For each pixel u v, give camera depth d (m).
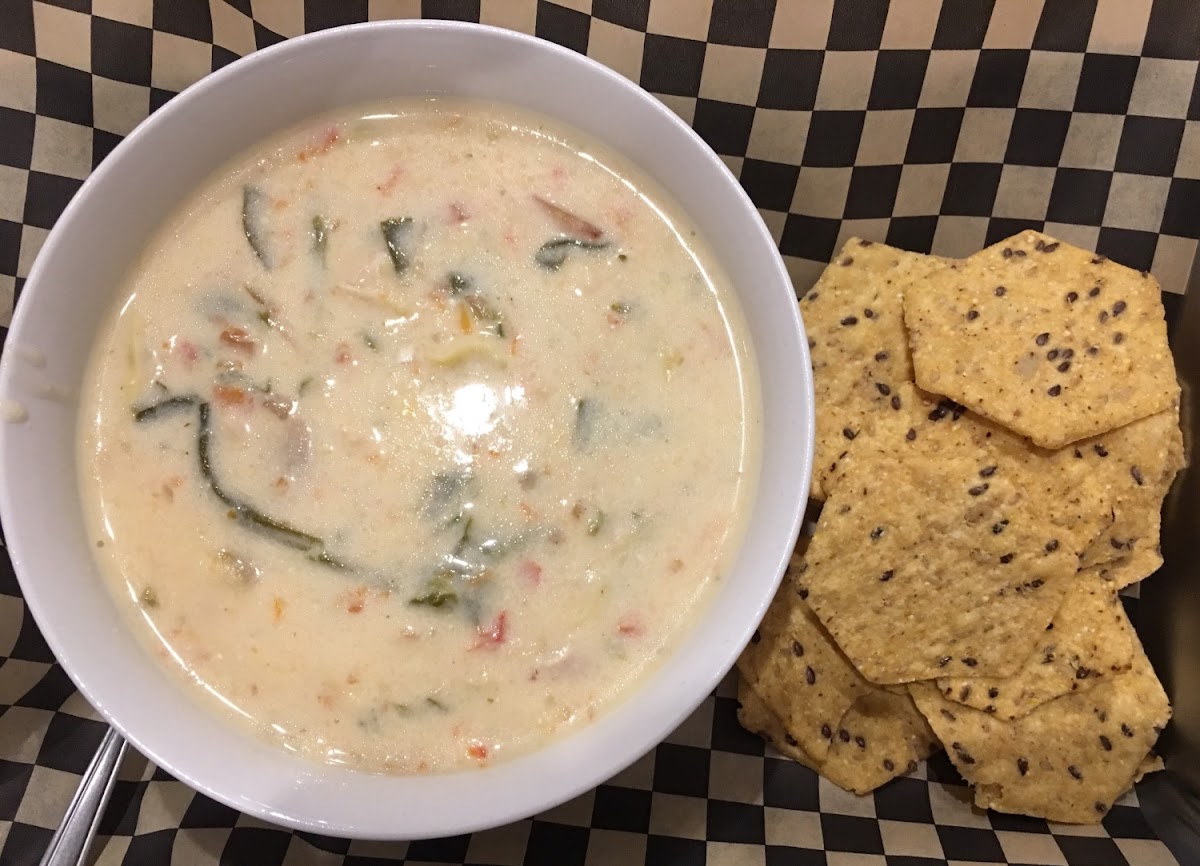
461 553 0.19
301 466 0.19
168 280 0.20
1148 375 0.23
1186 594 0.24
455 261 0.20
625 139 0.20
